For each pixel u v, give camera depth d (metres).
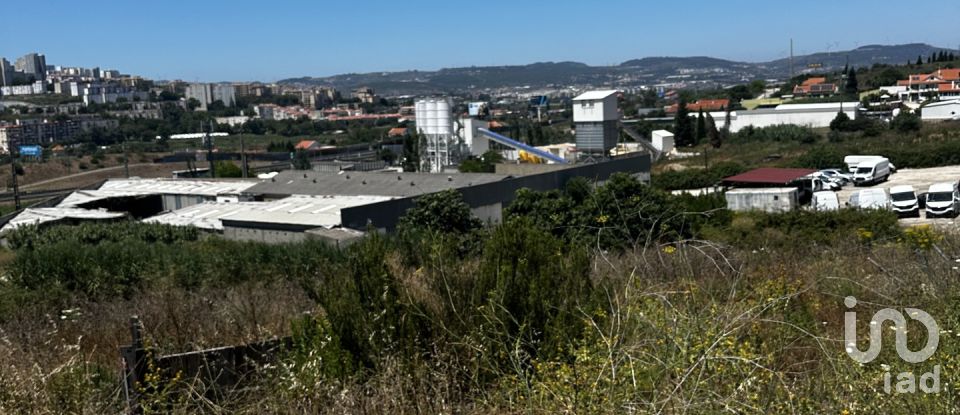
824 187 31.22
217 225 21.66
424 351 4.21
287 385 3.99
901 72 79.94
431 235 6.43
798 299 5.21
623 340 3.71
